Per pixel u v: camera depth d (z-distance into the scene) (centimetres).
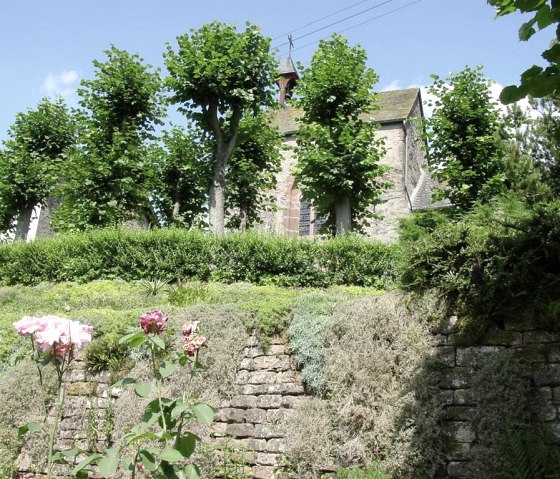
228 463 686
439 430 579
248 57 1583
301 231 2467
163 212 2031
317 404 665
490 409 559
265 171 2047
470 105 1652
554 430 532
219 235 1421
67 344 364
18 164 1995
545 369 557
